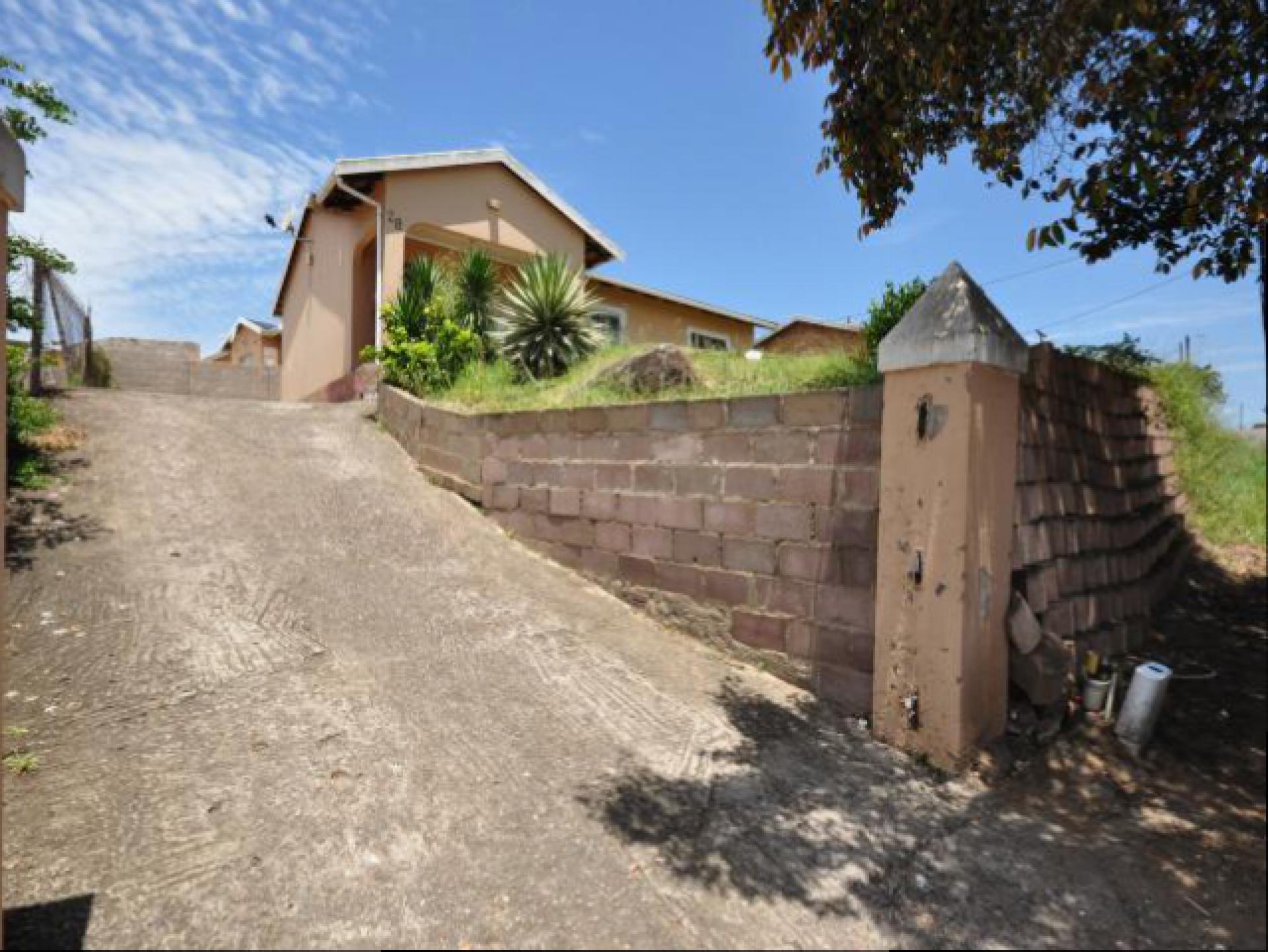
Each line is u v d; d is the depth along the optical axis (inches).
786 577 155.8
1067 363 163.9
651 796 111.3
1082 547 163.3
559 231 522.9
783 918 87.0
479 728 128.3
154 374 609.0
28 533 189.6
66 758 109.7
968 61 125.7
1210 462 315.3
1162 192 138.2
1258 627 199.8
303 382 522.0
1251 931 85.1
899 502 130.5
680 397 219.9
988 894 92.0
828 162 156.2
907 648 128.5
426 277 380.5
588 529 207.9
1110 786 118.6
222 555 196.7
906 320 129.6
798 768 122.0
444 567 208.7
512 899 87.8
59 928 79.0
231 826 97.7
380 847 95.6
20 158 74.7
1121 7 102.2
